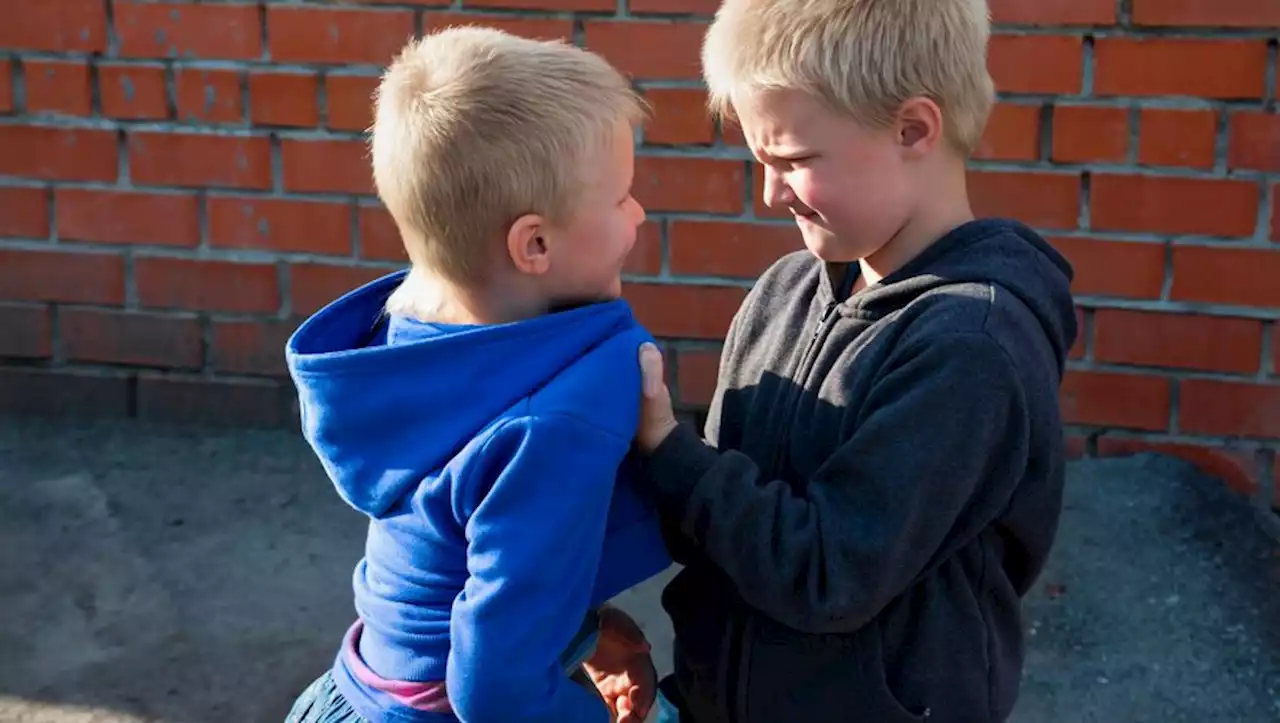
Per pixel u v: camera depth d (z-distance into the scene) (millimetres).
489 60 1458
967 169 3127
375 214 3451
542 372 1428
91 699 2625
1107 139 3047
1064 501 3074
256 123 3436
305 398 1531
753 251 3275
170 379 3662
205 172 3488
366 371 1454
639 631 1826
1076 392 3195
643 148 3256
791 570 1419
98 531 3195
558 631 1397
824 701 1530
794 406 1565
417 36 3318
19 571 3035
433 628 1477
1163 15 2957
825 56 1416
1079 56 3016
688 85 3203
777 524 1434
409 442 1458
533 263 1454
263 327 3580
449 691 1407
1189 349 3113
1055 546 2949
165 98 3455
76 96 3484
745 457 1492
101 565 3064
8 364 3707
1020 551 1557
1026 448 1414
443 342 1426
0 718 2559
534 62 1460
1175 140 3014
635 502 1564
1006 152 3098
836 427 1504
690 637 1654
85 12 3426
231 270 3547
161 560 3090
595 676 1810
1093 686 2596
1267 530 3012
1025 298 1453
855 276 1614
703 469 1462
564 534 1378
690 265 3309
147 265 3578
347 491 1519
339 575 3043
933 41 1434
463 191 1425
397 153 1459
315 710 1603
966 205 1575
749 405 1664
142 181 3520
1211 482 3119
